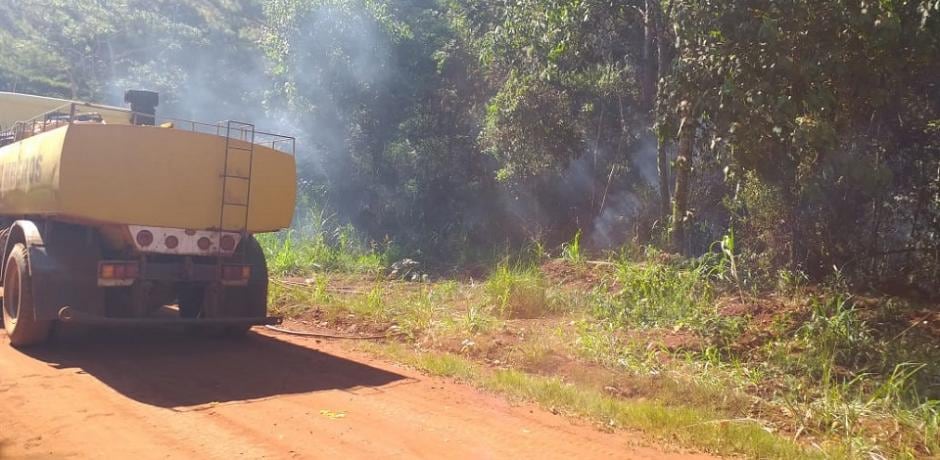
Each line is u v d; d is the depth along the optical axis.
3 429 5.36
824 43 8.82
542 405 6.34
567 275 12.69
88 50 31.48
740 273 10.84
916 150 10.70
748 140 8.91
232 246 8.34
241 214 8.34
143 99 10.09
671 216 12.80
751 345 8.33
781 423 6.08
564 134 16.61
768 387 6.96
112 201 7.59
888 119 10.54
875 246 10.51
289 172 8.69
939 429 5.72
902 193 10.71
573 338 8.70
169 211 7.91
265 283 8.97
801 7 8.55
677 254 11.35
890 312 9.08
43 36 33.25
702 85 9.25
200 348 8.51
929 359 7.48
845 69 8.66
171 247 7.98
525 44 14.31
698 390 6.71
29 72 29.94
